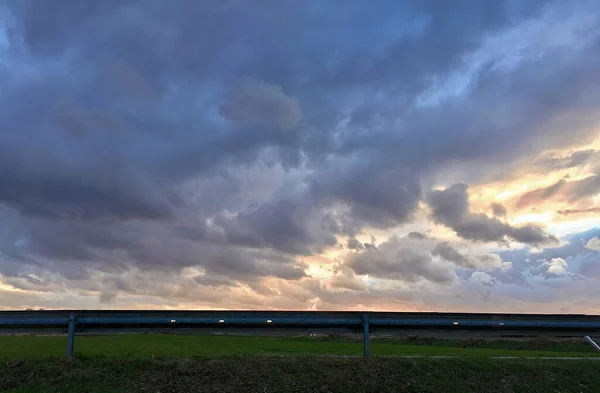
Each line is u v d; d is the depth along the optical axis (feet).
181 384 42.06
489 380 46.32
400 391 43.24
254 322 52.65
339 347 75.05
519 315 57.26
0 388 40.88
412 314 54.54
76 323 49.60
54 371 43.65
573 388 46.50
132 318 50.90
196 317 52.06
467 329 56.18
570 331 58.65
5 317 49.37
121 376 43.21
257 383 42.57
